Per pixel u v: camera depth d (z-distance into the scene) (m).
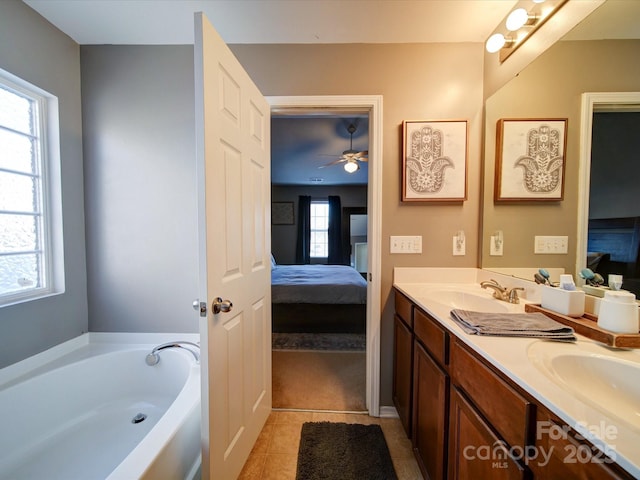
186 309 1.81
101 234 1.81
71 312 1.72
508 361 0.70
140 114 1.77
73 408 1.50
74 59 1.72
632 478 0.41
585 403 0.57
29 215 1.56
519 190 1.38
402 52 1.68
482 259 1.66
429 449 1.15
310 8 1.41
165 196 1.79
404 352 1.51
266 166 1.59
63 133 1.67
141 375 1.69
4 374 1.37
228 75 1.15
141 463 0.88
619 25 0.90
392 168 1.71
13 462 1.25
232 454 1.18
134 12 1.47
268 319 1.65
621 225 0.88
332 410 1.76
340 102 1.69
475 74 1.68
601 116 0.97
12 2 1.39
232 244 1.19
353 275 3.91
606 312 0.80
